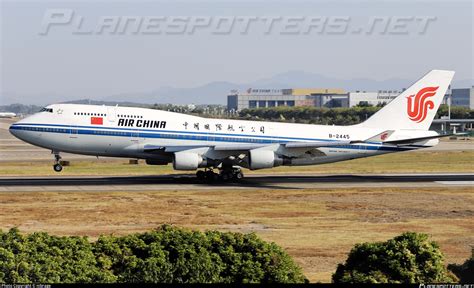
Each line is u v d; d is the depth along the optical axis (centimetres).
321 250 8219
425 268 5975
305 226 9675
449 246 8531
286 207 11294
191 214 10450
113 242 6281
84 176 15762
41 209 10644
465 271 6438
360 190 13475
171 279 5834
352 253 6222
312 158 15412
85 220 9781
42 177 15388
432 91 16038
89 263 5862
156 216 10206
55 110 14362
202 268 5869
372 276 5806
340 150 15688
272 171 17612
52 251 5894
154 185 13850
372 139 14900
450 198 12481
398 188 13838
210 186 13850
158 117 14712
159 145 14612
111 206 11031
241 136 15162
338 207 11356
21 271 5550
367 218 10362
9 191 12625
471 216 10612
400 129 16025
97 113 14450
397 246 6066
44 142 14200
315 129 15775
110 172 16962
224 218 10181
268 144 15262
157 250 6059
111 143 14412
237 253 6103
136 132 14462
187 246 6081
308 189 13575
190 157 14262
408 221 10144
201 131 14888
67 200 11594
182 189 13262
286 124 15750
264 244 6216
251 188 13612
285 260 6138
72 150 14375
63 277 5588
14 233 6122
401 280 5875
